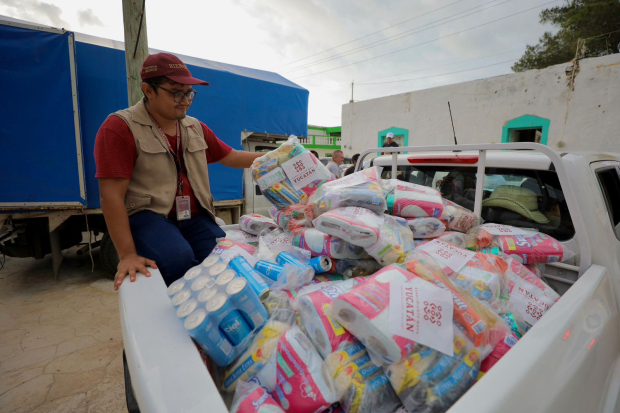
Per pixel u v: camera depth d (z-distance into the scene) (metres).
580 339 0.95
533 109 9.12
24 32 3.36
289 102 5.72
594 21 15.32
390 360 0.80
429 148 1.89
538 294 1.24
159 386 0.66
